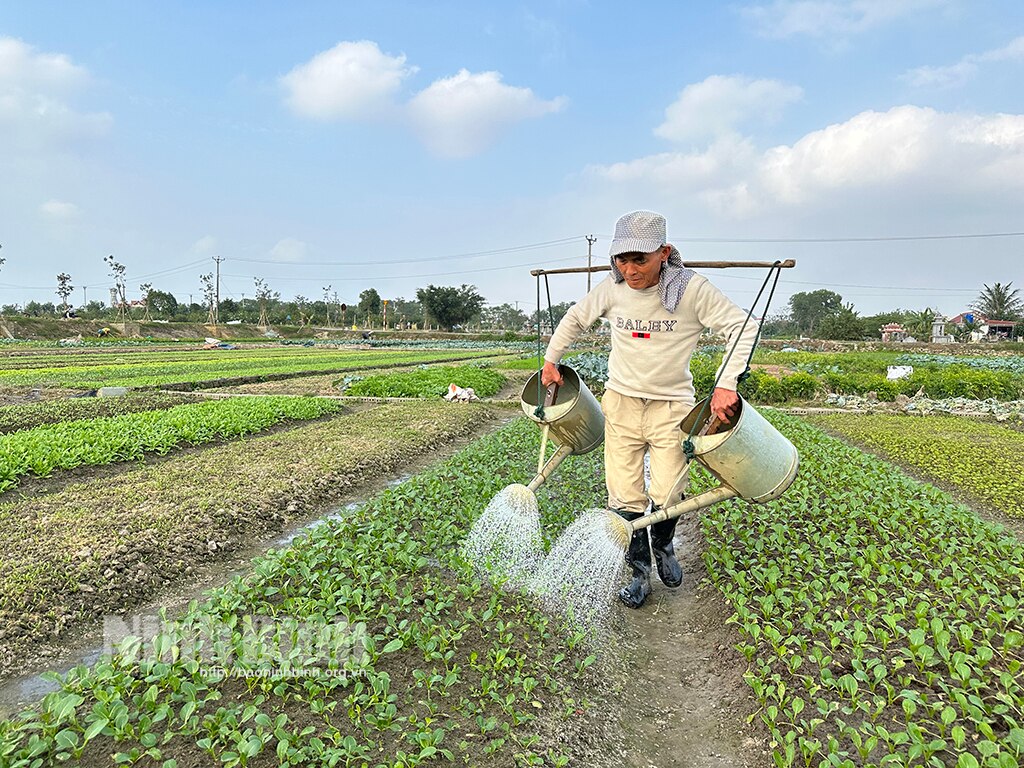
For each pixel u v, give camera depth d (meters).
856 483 8.37
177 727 3.16
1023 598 4.71
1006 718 3.23
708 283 4.47
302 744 3.07
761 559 5.58
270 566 4.79
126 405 14.79
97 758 2.96
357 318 105.62
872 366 33.72
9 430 12.07
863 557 5.60
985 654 3.69
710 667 4.38
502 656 3.83
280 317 97.88
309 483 8.27
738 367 4.21
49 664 4.12
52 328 59.75
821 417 17.42
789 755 3.08
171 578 5.45
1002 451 11.97
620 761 3.47
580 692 3.90
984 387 22.47
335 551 5.13
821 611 4.62
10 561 5.19
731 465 4.15
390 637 4.10
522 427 12.85
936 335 70.44
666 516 4.43
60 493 7.38
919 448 12.13
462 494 7.31
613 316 4.77
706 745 3.65
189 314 94.44
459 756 3.13
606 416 4.95
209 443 11.29
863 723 3.27
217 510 6.79
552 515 6.74
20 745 3.02
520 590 4.79
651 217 4.30
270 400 15.76
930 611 4.46
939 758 3.09
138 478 8.27
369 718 3.24
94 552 5.44
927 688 3.66
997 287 84.94
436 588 4.69
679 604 5.41
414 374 23.53
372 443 11.05
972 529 6.37
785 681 3.84
